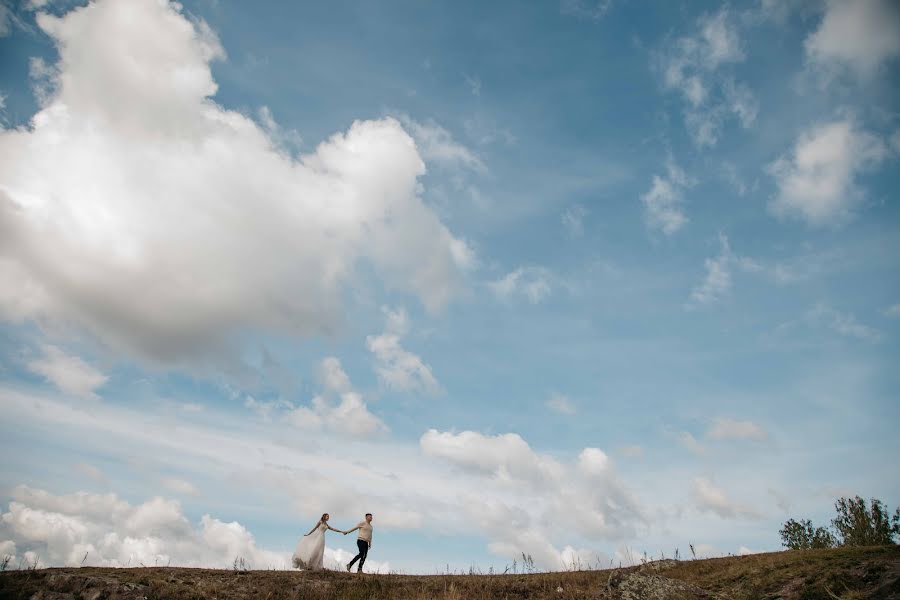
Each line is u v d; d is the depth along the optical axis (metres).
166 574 16.73
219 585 16.41
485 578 20.34
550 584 19.02
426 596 17.03
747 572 15.73
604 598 15.70
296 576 18.31
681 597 14.51
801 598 12.41
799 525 21.08
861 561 13.40
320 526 20.55
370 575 19.86
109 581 14.75
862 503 19.12
